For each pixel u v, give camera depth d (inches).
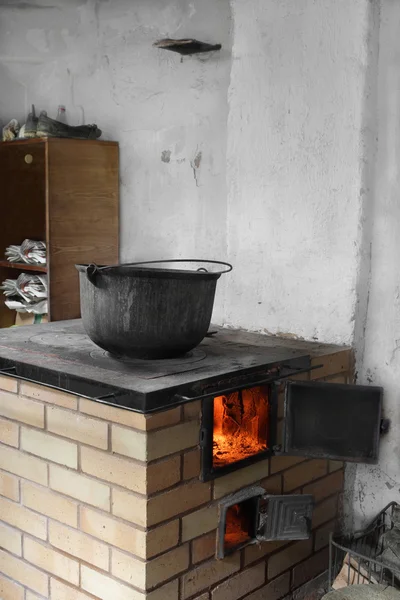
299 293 107.4
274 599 93.5
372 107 99.7
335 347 101.7
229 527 89.4
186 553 80.0
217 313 121.3
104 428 77.6
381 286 102.2
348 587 84.3
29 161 135.9
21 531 89.2
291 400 89.7
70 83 140.6
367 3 96.8
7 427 89.7
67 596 84.0
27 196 138.9
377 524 102.4
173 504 77.6
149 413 72.3
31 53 144.3
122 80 132.2
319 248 104.6
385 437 103.1
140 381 76.3
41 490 86.0
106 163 130.5
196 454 79.8
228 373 81.7
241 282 114.4
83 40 137.6
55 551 84.9
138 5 129.0
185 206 125.3
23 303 133.6
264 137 109.0
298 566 97.1
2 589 92.5
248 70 109.7
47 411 84.1
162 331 83.2
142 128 130.0
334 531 103.7
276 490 92.4
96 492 79.4
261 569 91.1
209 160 121.1
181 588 79.9
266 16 106.9
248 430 92.7
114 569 78.3
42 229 137.0
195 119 122.5
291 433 90.2
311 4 102.0
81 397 77.4
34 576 87.9
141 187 131.2
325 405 91.0
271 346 100.9
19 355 88.7
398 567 87.0
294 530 88.1
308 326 106.7
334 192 102.3
